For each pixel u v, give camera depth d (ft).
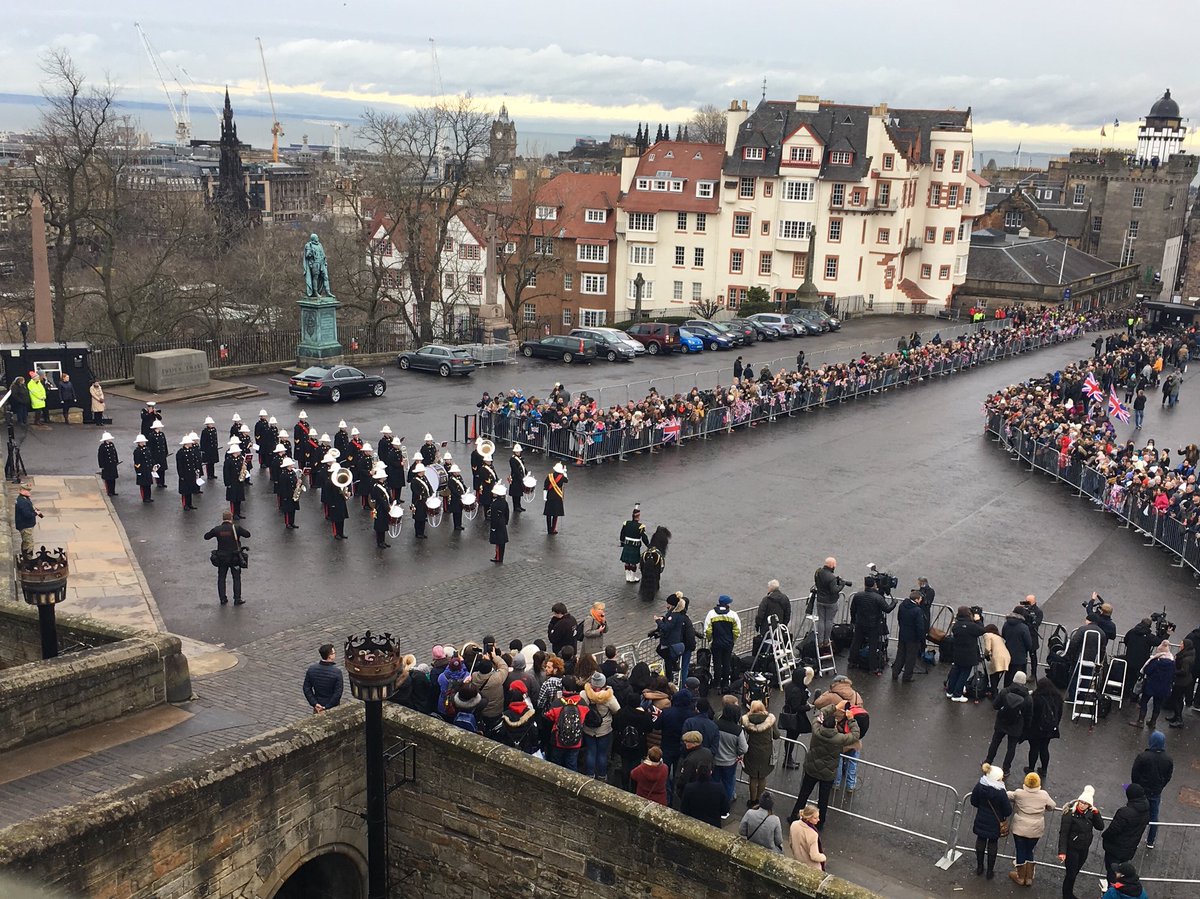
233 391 161.89
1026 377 203.51
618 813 47.14
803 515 115.65
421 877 53.83
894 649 81.51
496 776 50.29
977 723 69.56
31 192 204.44
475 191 248.11
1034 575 100.53
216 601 83.82
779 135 318.45
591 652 74.69
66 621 62.28
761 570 98.27
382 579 91.30
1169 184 427.33
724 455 140.36
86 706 55.47
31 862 38.91
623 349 205.98
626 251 335.26
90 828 40.65
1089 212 442.91
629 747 56.34
